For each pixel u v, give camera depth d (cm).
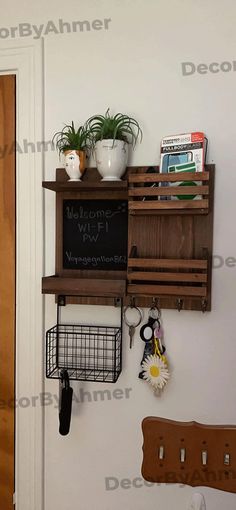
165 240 121
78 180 119
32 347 133
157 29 122
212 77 118
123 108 124
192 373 123
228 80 118
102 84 126
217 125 118
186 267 112
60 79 129
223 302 120
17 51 131
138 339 126
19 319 134
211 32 118
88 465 131
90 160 125
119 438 129
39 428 133
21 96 131
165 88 121
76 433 132
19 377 135
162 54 121
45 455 134
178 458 106
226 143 118
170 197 115
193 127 120
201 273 113
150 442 108
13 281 135
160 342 123
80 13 127
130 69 124
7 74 133
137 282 119
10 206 133
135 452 128
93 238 126
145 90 123
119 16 124
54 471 133
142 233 122
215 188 119
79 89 127
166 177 110
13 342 136
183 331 123
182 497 125
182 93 120
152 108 122
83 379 126
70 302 129
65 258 128
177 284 117
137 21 123
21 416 135
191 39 119
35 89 130
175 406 124
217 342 121
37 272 131
